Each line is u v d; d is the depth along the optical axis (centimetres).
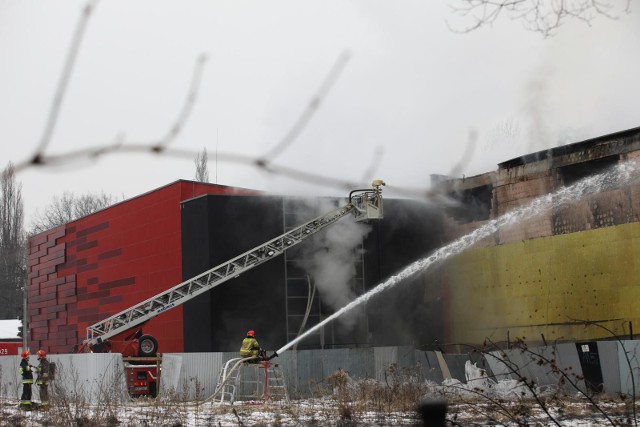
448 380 1939
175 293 2528
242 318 2567
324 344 2612
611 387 1791
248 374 2155
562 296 2330
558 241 2362
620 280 2173
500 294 2520
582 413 1359
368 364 2338
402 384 1727
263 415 1588
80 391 2078
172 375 2156
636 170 2172
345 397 1587
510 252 2505
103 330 2438
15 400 2459
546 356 1912
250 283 2594
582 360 1858
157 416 1480
